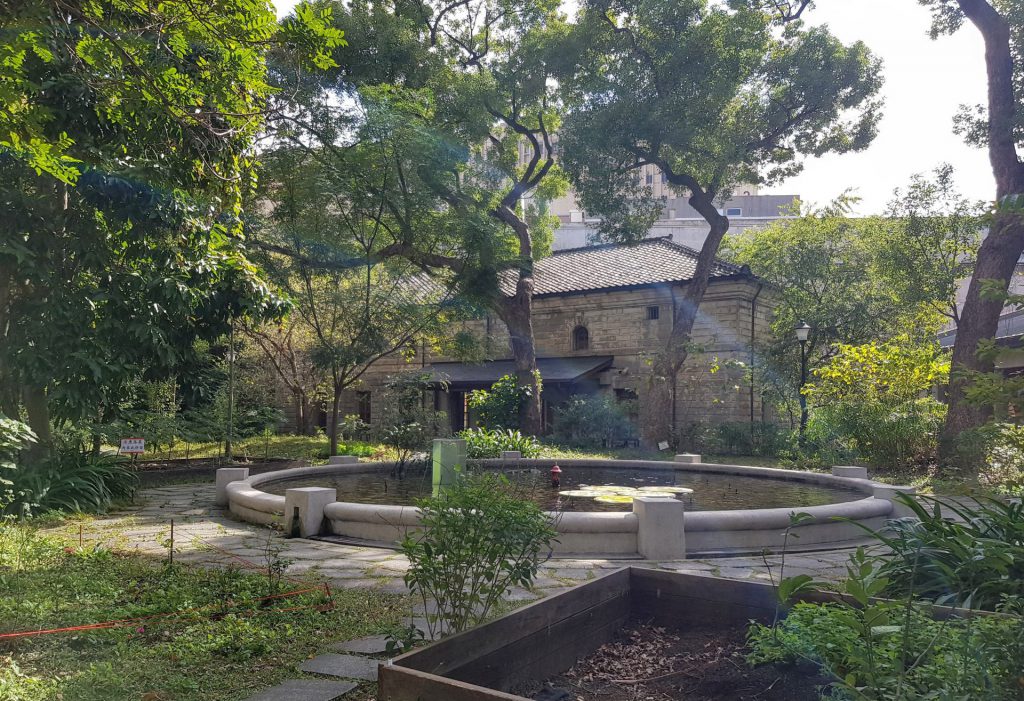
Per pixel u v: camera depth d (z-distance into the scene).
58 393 9.54
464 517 4.04
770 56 22.41
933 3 18.44
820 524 8.59
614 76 21.55
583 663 3.81
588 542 7.99
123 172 8.44
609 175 22.30
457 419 31.84
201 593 5.56
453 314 22.91
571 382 27.19
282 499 9.41
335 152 19.66
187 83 6.18
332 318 21.78
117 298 9.59
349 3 22.36
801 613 3.60
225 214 10.09
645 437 23.72
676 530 7.79
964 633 3.02
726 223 23.59
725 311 25.88
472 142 23.44
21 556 6.67
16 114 5.52
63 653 4.25
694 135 21.52
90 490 10.66
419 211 20.66
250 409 23.73
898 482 14.80
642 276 27.92
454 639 3.14
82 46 5.87
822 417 18.75
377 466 14.90
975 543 4.36
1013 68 17.36
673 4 20.11
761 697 3.20
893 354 18.17
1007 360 18.34
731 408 25.45
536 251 28.16
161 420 17.56
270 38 6.36
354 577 6.62
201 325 10.84
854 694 2.74
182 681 3.88
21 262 9.06
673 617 4.28
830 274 27.50
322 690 3.86
